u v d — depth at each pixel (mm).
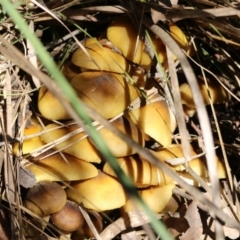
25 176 693
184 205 722
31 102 728
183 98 751
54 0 735
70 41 757
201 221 721
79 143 700
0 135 704
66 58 747
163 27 721
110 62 711
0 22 726
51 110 701
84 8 735
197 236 708
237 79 763
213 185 601
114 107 699
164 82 720
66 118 701
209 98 736
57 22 750
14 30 733
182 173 729
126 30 722
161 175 708
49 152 705
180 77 772
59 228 704
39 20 737
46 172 693
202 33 764
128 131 704
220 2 741
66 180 693
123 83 711
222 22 735
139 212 688
